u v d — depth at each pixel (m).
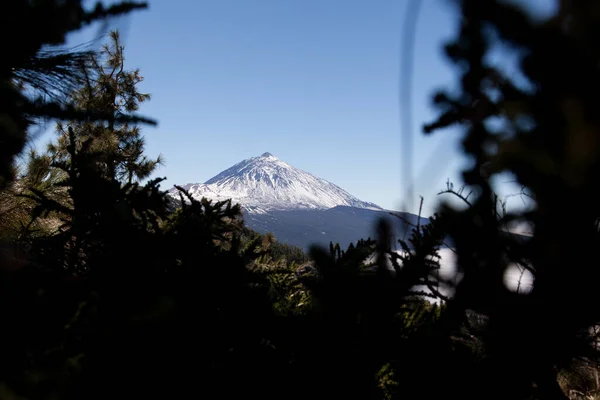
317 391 1.46
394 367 1.49
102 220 1.73
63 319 1.27
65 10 1.46
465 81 0.92
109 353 1.23
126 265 1.52
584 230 0.96
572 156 0.78
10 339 1.19
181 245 1.73
